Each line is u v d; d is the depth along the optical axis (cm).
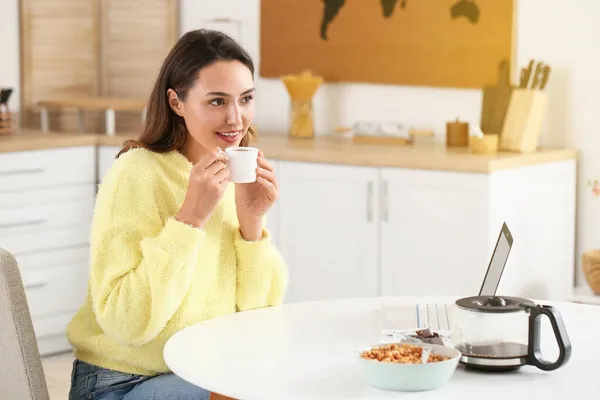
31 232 480
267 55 533
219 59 245
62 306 496
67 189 493
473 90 470
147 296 230
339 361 209
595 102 441
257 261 259
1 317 220
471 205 406
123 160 247
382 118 501
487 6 462
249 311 253
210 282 253
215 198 231
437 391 190
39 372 222
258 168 249
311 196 448
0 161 464
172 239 228
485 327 204
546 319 245
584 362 209
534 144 439
